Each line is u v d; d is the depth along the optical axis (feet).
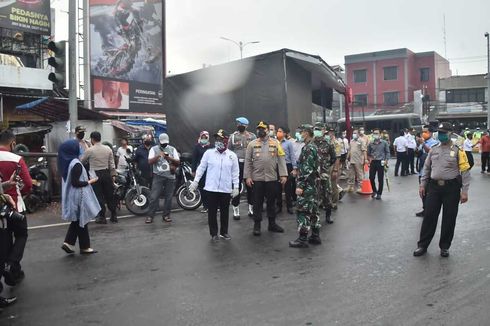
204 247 25.23
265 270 20.80
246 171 28.81
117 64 96.63
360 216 34.17
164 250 24.70
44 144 60.85
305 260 22.35
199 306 16.55
